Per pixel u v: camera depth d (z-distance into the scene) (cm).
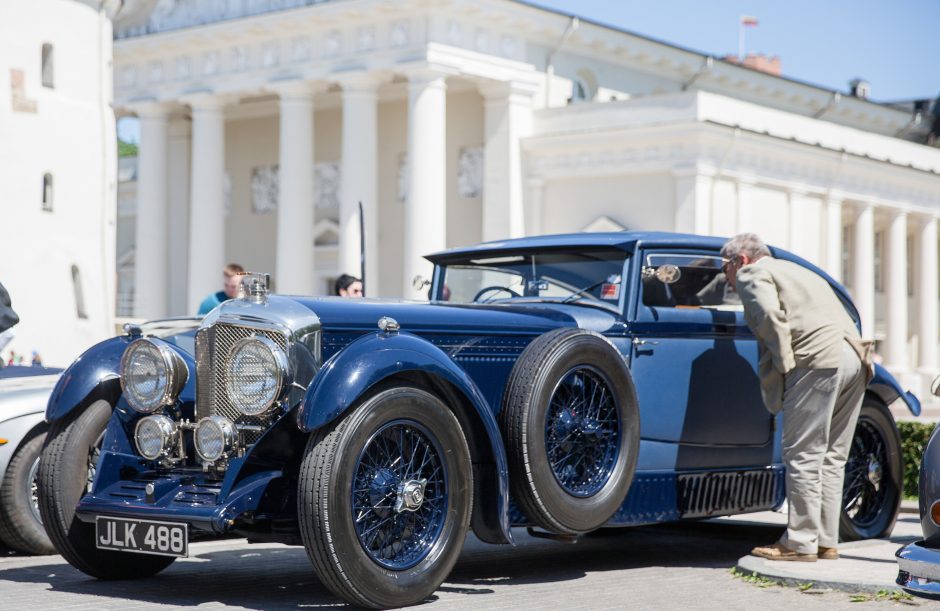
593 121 3544
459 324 649
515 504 649
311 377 594
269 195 4391
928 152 4331
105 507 613
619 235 752
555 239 771
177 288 4588
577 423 664
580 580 682
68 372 671
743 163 3453
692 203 3316
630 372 690
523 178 3656
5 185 2828
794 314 718
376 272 3612
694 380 745
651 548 859
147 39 3969
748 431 779
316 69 3666
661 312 732
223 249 3962
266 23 3706
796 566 698
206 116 3950
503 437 638
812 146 3625
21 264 2850
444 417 592
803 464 721
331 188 4269
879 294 4441
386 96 4009
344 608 580
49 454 657
